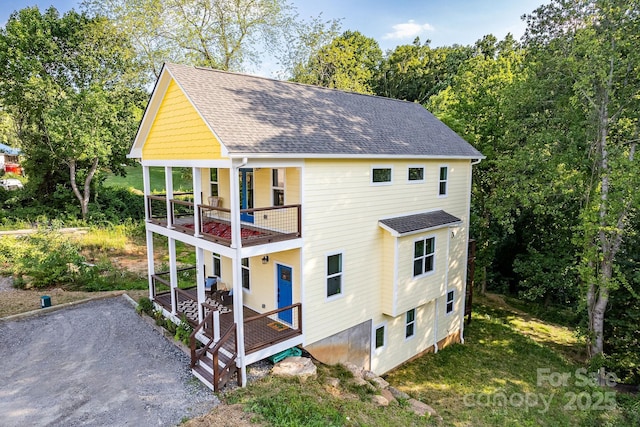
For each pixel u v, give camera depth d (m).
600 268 15.89
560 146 15.67
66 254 18.69
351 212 11.86
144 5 28.23
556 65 15.23
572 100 14.11
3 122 44.59
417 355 15.36
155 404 8.80
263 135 9.89
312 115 12.35
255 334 10.98
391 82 52.44
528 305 23.20
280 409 8.54
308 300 11.04
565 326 20.28
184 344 11.60
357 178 11.88
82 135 26.97
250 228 12.62
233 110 10.42
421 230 13.03
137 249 25.28
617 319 16.08
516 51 24.94
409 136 14.54
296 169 11.03
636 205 12.85
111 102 29.61
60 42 29.39
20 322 13.51
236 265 9.49
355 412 9.26
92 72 29.39
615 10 13.10
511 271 25.42
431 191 14.71
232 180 9.27
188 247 26.41
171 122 11.66
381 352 13.72
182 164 11.41
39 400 8.98
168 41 30.16
